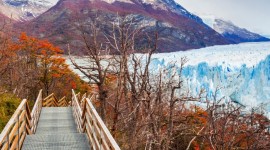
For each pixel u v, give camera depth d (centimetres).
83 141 875
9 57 2978
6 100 1459
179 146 2462
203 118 2259
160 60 5912
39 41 3831
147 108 1772
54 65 3978
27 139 884
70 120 1472
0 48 2638
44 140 877
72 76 4603
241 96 7238
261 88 7381
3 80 2683
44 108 1847
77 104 1299
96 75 1889
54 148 811
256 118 2255
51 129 1265
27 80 3278
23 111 871
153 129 1669
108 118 2034
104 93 1856
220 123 2112
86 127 966
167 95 1927
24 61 3712
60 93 4612
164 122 1819
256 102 7162
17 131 734
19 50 3606
